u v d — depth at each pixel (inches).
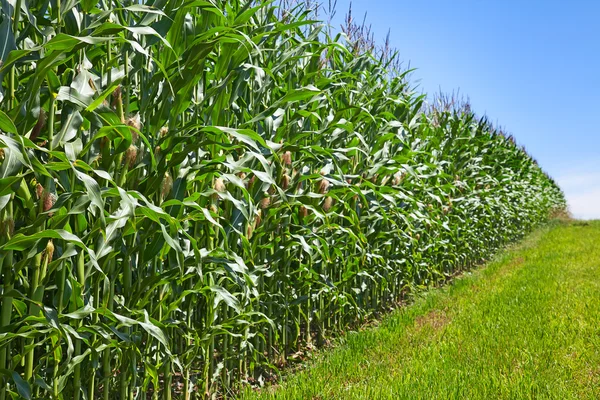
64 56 78.1
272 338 176.1
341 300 194.9
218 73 117.1
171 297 130.1
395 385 135.7
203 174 111.5
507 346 177.2
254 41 121.1
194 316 149.7
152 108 104.0
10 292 77.2
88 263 91.7
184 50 106.4
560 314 223.3
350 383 145.7
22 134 78.7
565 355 167.9
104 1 97.9
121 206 97.0
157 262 117.5
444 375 145.5
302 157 150.9
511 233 553.6
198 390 134.5
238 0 138.8
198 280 130.6
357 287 226.7
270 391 143.3
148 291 105.1
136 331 107.1
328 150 138.5
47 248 83.6
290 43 161.9
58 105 94.9
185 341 147.1
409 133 245.4
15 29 77.9
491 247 481.7
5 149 74.3
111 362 118.3
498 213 448.5
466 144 330.6
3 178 70.7
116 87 87.7
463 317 222.4
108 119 84.1
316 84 154.3
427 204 284.0
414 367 155.1
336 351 177.9
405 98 234.1
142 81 104.0
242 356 147.0
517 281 309.6
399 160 191.8
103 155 90.7
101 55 97.0
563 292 273.1
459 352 171.2
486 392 131.5
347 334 201.3
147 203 84.8
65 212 88.0
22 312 84.0
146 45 97.8
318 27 160.6
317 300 197.9
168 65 104.2
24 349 81.9
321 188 162.6
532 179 660.1
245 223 133.6
